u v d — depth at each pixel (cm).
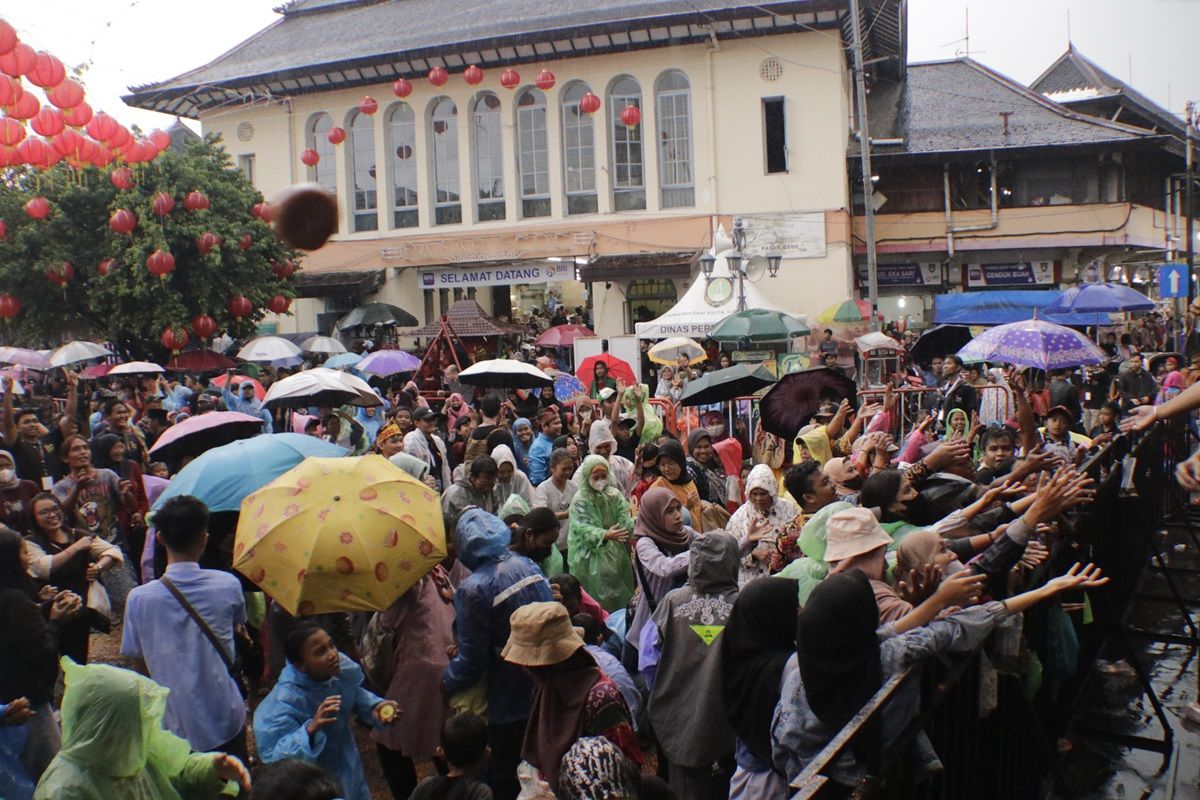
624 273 2580
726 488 902
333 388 948
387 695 539
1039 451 642
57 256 2191
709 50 2547
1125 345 2077
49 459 1021
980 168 2814
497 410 1112
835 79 2478
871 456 668
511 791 505
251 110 2970
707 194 2584
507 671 502
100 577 709
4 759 459
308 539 483
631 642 586
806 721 362
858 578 354
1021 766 457
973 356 947
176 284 2297
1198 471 326
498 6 2936
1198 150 3291
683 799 462
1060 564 539
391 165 2891
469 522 519
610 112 2670
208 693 469
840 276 2505
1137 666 583
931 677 368
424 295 2933
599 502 734
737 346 1998
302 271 2908
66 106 1026
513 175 2766
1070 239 2744
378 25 3088
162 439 789
